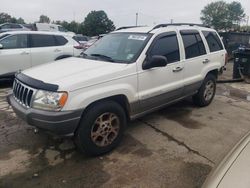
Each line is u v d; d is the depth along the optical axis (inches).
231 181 72.3
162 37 188.7
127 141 174.6
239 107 251.6
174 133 187.9
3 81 349.1
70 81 139.1
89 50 201.5
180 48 202.5
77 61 177.3
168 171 141.8
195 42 221.0
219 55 247.6
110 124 155.9
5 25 1048.8
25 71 165.2
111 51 185.6
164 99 191.9
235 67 387.2
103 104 150.5
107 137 156.6
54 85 136.2
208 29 243.6
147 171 141.8
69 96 135.6
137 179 135.1
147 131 190.5
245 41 670.5
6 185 129.5
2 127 192.4
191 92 221.9
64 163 148.5
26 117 140.3
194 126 201.3
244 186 69.8
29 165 146.0
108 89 150.5
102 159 152.9
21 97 150.2
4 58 312.7
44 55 342.3
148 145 169.8
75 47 371.6
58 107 134.3
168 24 205.6
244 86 351.6
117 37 197.2
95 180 134.2
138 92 169.9
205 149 165.8
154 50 180.2
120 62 168.9
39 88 138.9
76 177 136.4
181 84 203.8
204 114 228.1
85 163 148.6
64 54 359.3
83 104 139.5
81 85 140.0
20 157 153.6
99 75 148.6
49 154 157.3
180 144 171.8
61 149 163.0
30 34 336.5
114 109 155.5
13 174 137.9
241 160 79.7
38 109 137.5
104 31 2706.7
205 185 77.5
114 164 148.0
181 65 201.5
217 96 292.2
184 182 133.1
